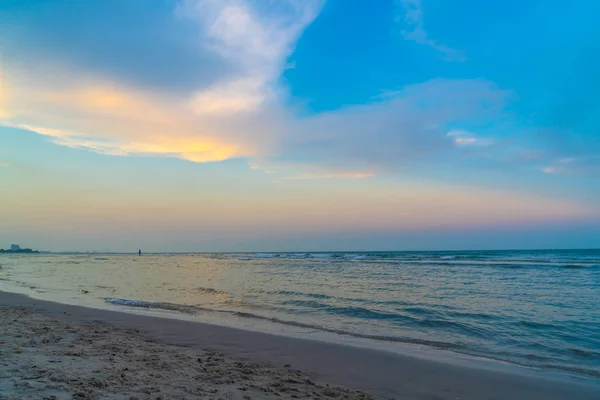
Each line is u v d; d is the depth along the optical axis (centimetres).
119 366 590
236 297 1692
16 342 730
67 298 1634
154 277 2931
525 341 912
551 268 3247
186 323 1060
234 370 625
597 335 959
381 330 1036
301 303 1504
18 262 6412
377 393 575
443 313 1253
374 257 6894
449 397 570
